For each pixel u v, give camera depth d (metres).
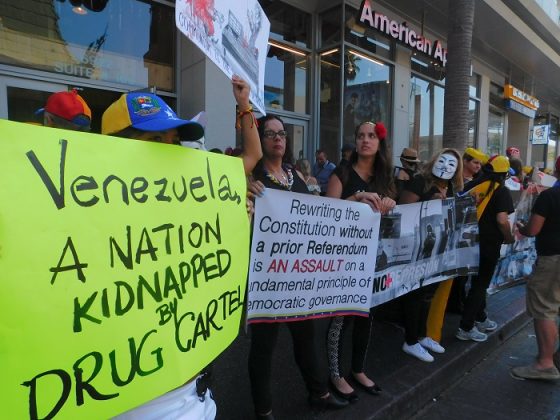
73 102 1.57
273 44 7.48
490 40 10.88
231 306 1.54
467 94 6.09
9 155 0.93
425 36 9.83
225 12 1.75
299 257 2.17
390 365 3.09
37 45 4.86
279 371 2.87
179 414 1.30
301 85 8.15
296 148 8.12
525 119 16.30
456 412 2.83
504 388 3.17
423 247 3.00
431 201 3.02
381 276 2.69
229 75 1.79
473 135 12.84
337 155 8.04
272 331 2.14
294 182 2.34
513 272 4.62
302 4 7.77
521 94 14.66
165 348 1.24
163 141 1.46
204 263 1.40
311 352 2.35
